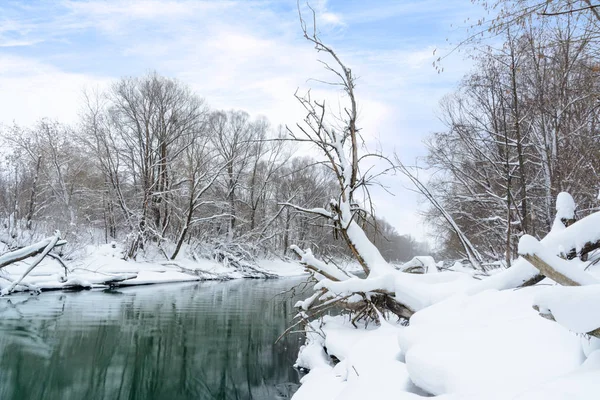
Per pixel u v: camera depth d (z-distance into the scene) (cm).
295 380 773
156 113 3203
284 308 1617
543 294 284
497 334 357
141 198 3023
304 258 890
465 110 1745
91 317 1278
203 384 756
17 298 1536
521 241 359
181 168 3219
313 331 838
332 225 970
